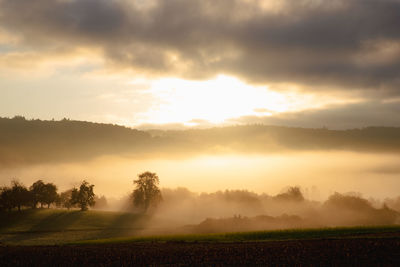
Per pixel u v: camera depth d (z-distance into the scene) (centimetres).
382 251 4394
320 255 4334
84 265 4338
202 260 4347
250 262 4159
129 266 4194
